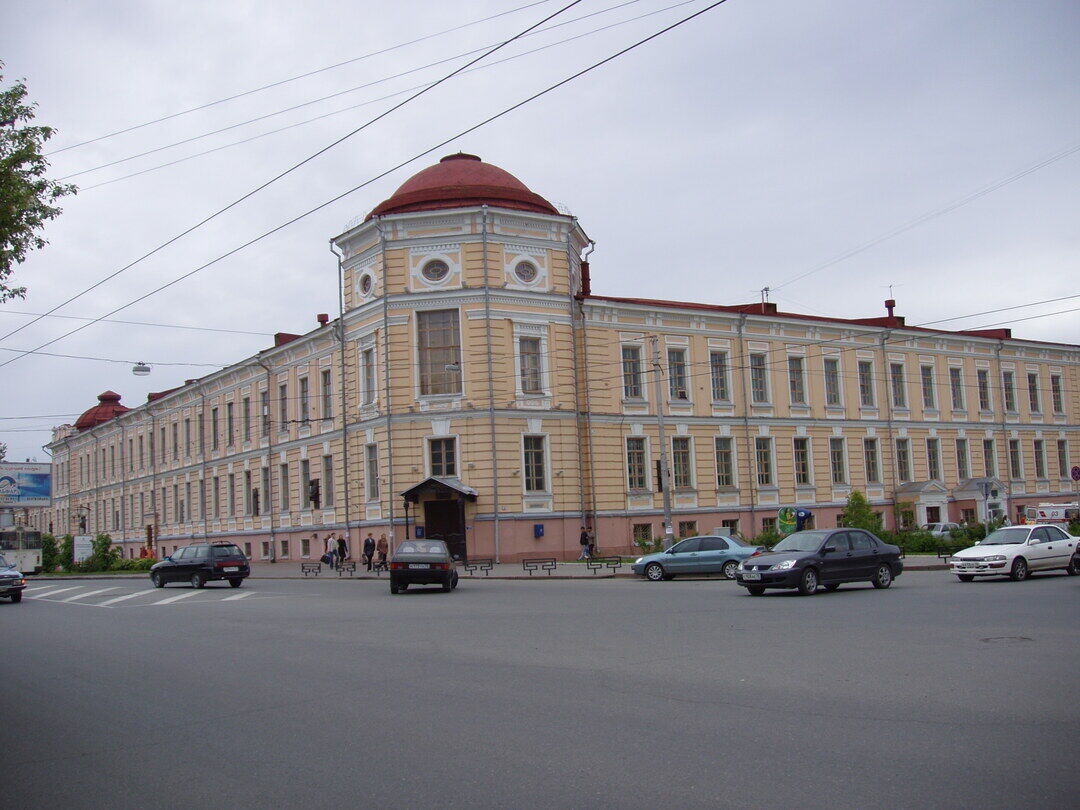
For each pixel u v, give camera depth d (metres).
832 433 52.69
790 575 21.92
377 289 42.09
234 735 9.26
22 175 16.36
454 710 9.91
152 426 71.25
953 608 17.83
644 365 46.25
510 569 37.44
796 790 6.83
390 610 21.69
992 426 60.38
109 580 43.97
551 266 42.91
